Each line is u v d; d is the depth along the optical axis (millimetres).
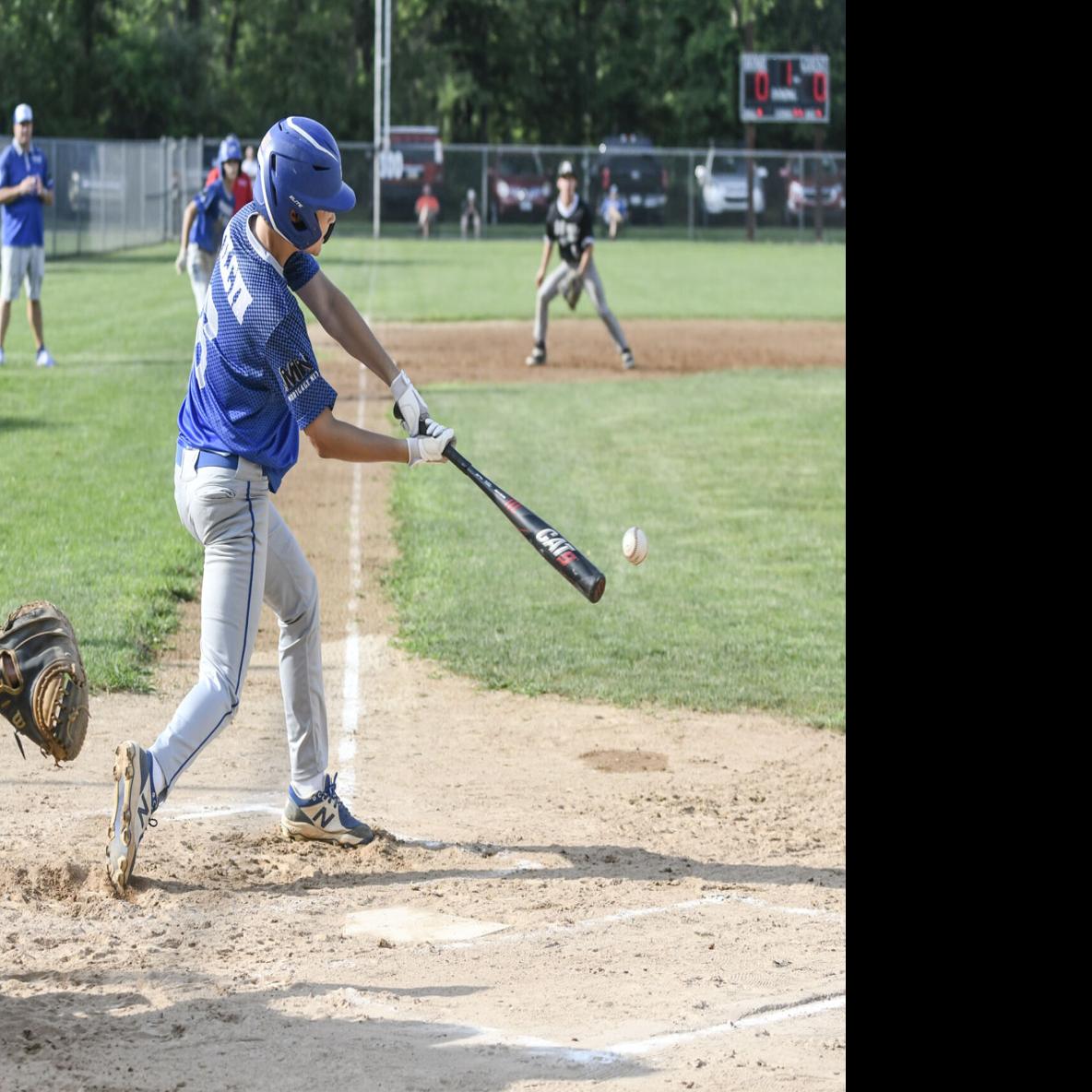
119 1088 11305
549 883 17531
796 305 106312
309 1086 11438
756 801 21266
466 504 41406
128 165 163125
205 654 17094
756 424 54531
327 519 39219
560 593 32875
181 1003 13297
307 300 17391
